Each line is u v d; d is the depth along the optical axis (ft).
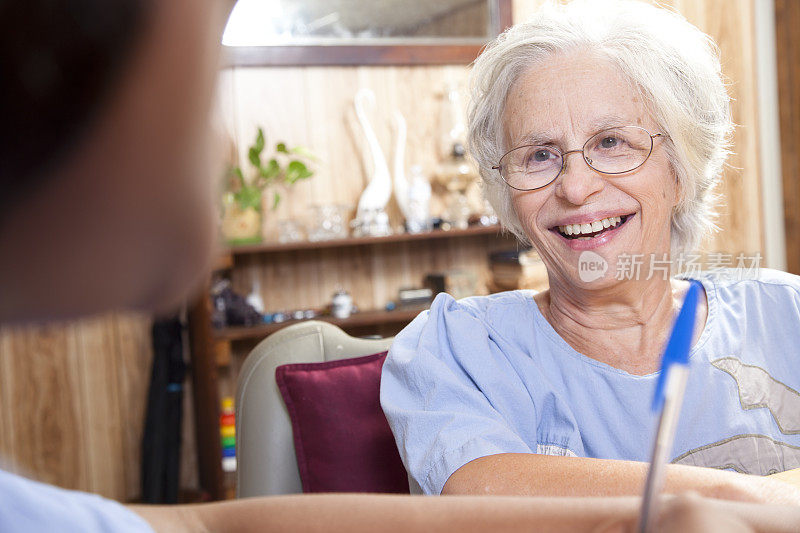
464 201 10.87
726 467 3.44
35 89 0.67
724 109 3.70
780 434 3.57
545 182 3.57
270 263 10.70
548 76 3.53
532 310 3.81
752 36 12.65
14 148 0.68
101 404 10.07
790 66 12.57
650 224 3.51
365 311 10.86
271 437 4.73
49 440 9.91
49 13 0.66
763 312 3.70
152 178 0.74
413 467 3.21
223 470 9.24
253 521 1.72
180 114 0.74
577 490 2.65
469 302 4.04
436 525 1.63
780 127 12.75
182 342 9.68
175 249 0.78
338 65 10.79
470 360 3.55
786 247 12.87
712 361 3.52
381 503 1.71
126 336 10.13
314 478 4.57
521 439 3.31
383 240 9.97
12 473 1.38
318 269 10.87
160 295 0.80
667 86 3.44
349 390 4.71
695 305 1.18
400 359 3.62
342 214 10.25
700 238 3.94
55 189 0.70
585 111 3.44
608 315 3.54
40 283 0.72
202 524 1.74
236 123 10.41
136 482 10.22
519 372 3.61
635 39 3.48
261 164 10.18
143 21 0.70
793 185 12.67
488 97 3.84
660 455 1.16
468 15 11.14
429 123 11.21
